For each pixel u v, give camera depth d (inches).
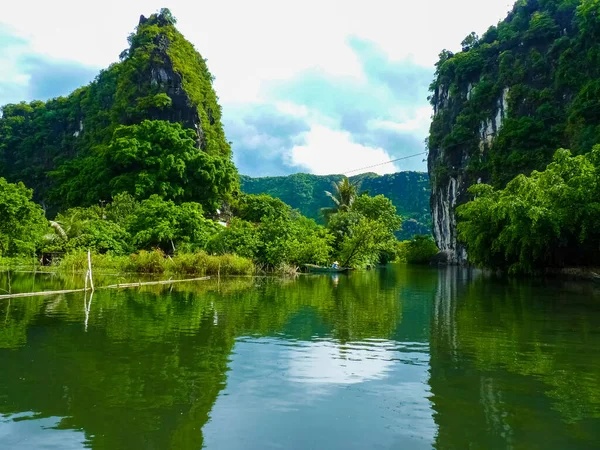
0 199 1107.3
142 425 192.4
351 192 2401.6
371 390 240.7
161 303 562.3
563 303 613.6
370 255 1814.7
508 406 218.7
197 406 214.4
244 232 1314.0
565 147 2217.0
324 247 1465.3
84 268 1095.6
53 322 420.2
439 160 3203.7
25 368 269.7
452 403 222.2
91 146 2731.3
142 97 2450.8
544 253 1188.5
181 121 2406.5
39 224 1221.7
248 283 915.4
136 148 1950.1
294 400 224.4
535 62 2591.0
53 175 2410.2
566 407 217.3
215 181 2050.9
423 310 538.3
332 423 197.6
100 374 259.8
